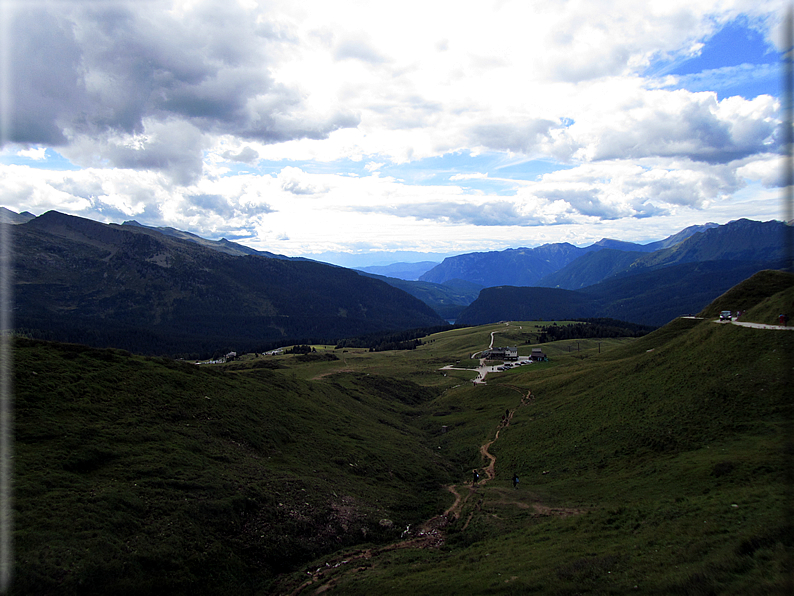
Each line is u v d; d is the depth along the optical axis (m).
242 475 39.53
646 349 92.06
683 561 20.89
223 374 63.91
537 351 167.75
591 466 45.88
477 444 70.69
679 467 36.31
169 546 28.14
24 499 27.19
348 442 60.25
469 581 25.39
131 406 43.75
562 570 23.42
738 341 51.94
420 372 161.50
